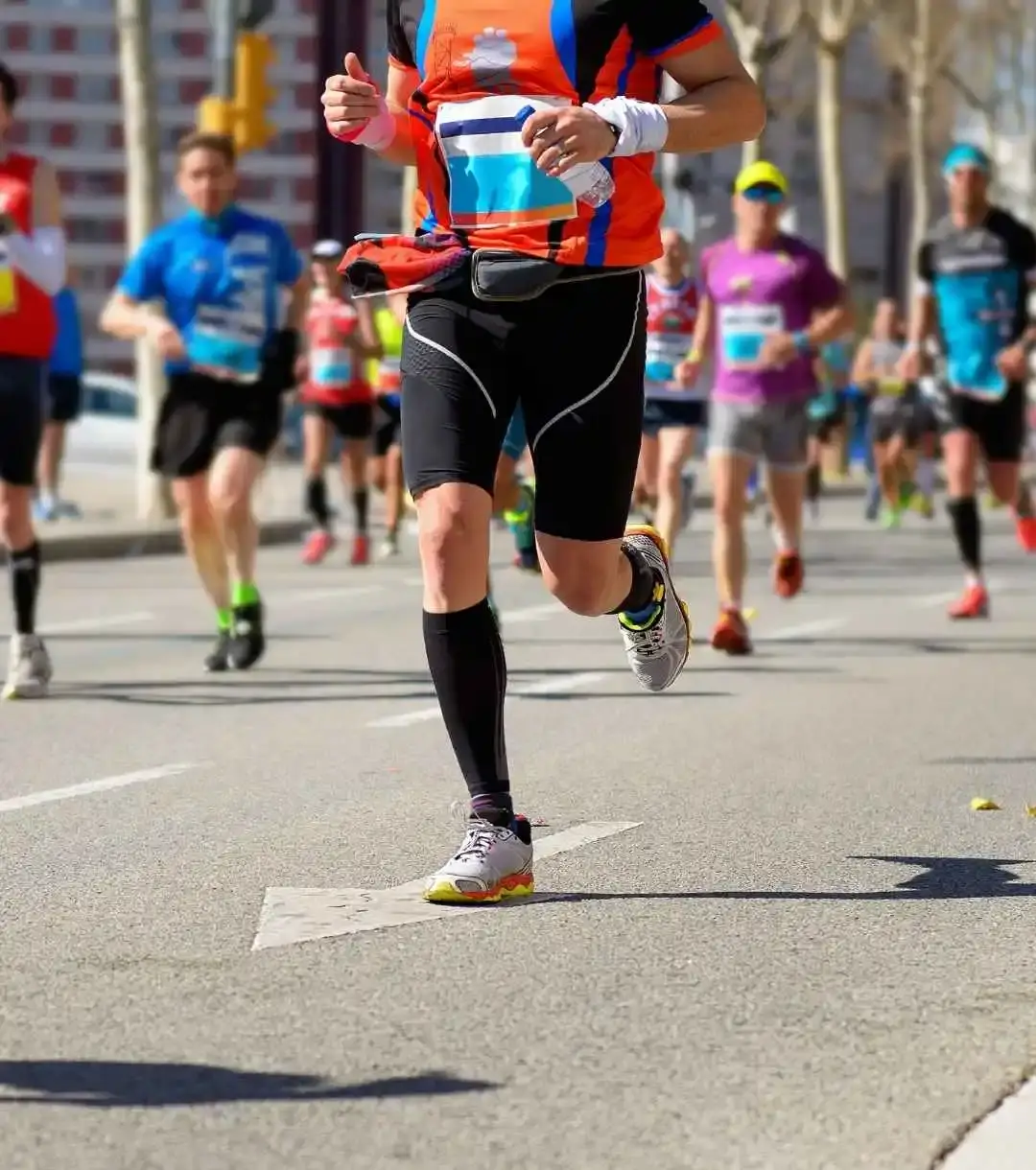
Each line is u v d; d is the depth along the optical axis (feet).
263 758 66.33
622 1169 30.25
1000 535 185.98
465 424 44.86
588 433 45.03
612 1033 36.47
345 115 45.83
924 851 52.11
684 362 98.68
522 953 41.60
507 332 44.70
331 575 140.26
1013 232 106.63
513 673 87.81
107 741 69.72
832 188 334.44
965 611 109.81
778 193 93.25
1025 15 476.54
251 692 82.17
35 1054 34.96
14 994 38.42
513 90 44.60
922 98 392.06
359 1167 30.17
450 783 61.72
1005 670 89.15
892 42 392.88
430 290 45.11
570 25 44.45
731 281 93.56
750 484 206.08
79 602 118.93
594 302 44.80
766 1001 38.50
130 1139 31.09
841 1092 33.58
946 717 75.61
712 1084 33.94
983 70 477.36
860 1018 37.47
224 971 40.16
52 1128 31.50
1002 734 71.82
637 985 39.42
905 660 92.58
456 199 44.86
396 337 149.59
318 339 148.46
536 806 57.82
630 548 49.37
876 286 599.16
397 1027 36.63
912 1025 37.11
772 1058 35.22
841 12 331.98
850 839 53.47
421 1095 33.17
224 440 85.81
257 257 83.46
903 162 558.56
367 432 149.38
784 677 86.58
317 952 41.52
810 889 47.55
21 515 79.61
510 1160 30.50
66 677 86.74
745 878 48.55
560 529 45.75
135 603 118.62
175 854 51.19
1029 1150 30.99
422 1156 30.66
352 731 72.18
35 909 45.21
